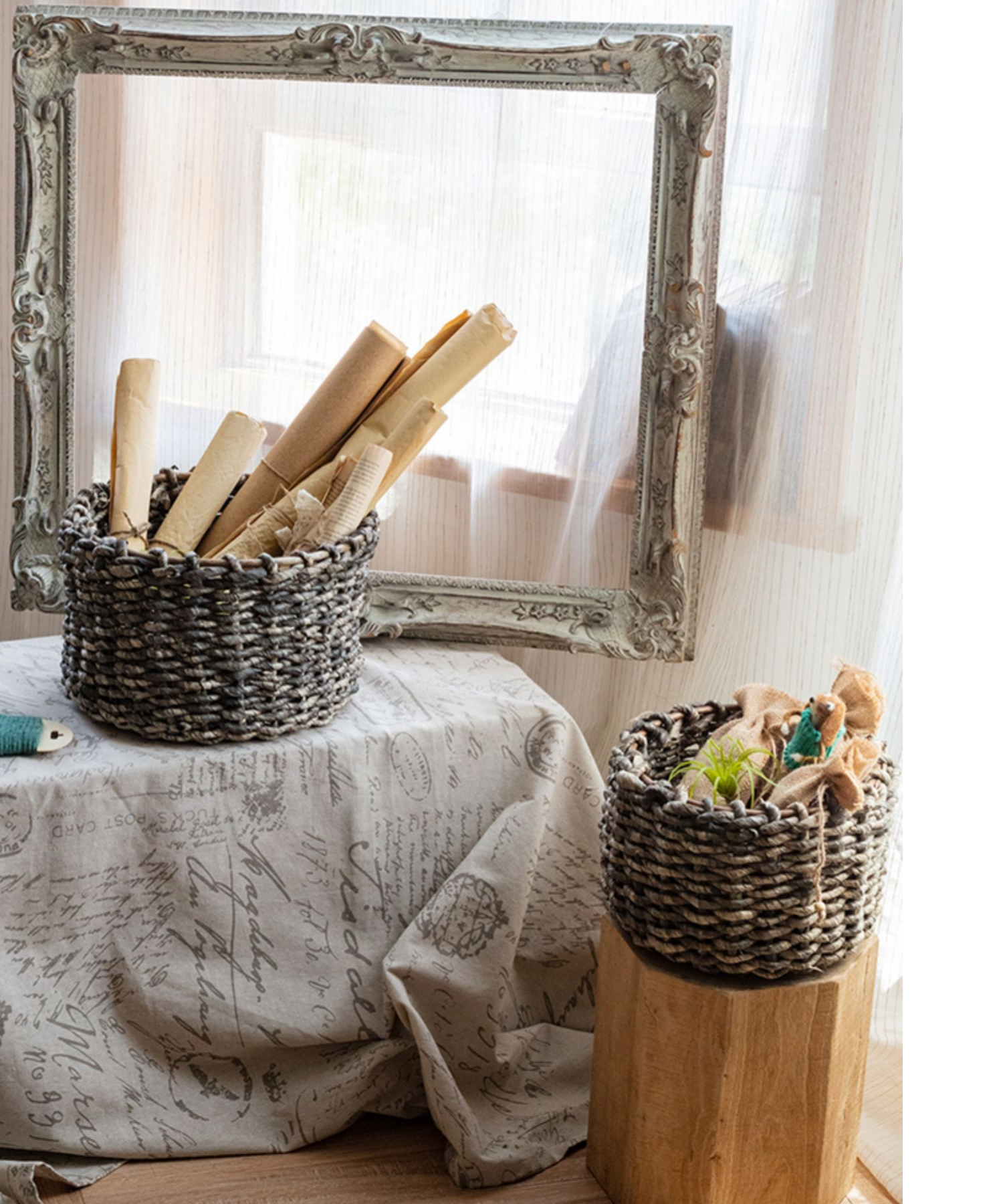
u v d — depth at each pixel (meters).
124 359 1.79
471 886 1.56
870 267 1.56
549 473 1.77
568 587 1.78
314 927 1.53
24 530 1.79
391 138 1.71
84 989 1.45
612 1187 1.46
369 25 1.64
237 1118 1.53
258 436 1.63
